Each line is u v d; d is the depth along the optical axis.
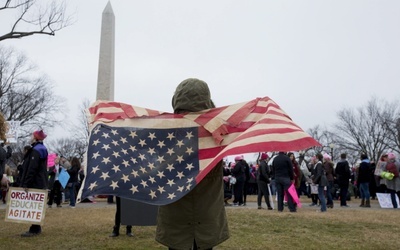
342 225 8.03
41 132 6.63
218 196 2.74
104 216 9.58
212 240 2.62
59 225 7.86
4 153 5.44
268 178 12.29
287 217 9.07
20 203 6.45
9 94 38.94
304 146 2.46
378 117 51.53
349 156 53.97
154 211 6.12
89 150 2.83
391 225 8.16
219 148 2.81
